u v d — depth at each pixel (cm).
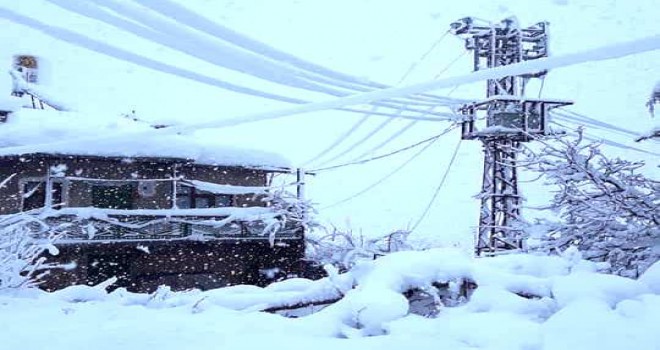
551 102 2575
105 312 922
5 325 823
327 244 2936
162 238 2578
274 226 2795
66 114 2783
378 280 853
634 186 1491
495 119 2530
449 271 867
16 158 2373
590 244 1504
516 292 813
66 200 2466
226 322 809
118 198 2595
